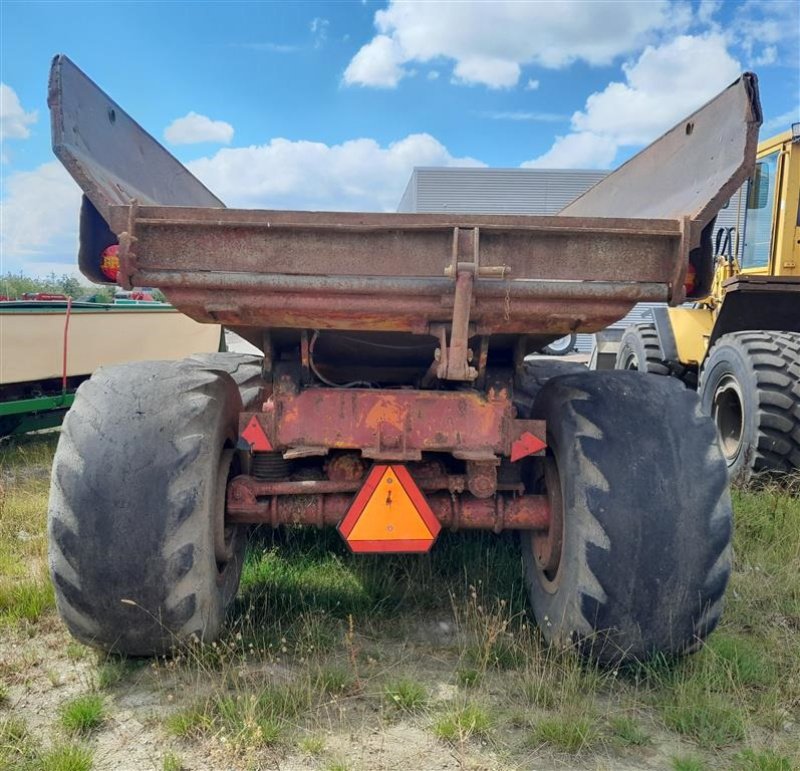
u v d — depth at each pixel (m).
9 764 2.21
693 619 2.59
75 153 2.42
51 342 7.00
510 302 2.53
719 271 6.62
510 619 2.95
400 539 2.78
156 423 2.59
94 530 2.48
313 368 3.06
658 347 7.46
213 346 9.59
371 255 2.44
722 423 5.74
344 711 2.49
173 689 2.62
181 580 2.53
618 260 2.47
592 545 2.58
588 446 2.67
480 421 2.80
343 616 3.21
